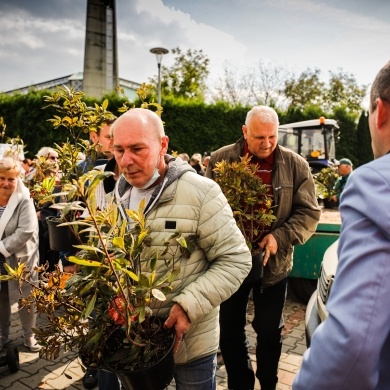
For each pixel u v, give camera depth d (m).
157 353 1.36
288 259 2.45
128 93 24.20
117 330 1.45
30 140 17.11
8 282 3.07
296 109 22.73
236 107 19.17
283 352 3.48
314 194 2.50
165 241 1.53
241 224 2.29
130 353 1.31
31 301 1.59
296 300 4.86
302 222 2.40
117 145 1.51
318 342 0.80
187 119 18.50
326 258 2.79
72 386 2.91
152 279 1.22
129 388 1.33
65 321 1.50
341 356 0.74
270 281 2.38
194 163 10.24
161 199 1.56
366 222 0.79
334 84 34.38
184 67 31.09
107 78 23.86
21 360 3.25
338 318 0.75
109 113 2.52
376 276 0.74
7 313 3.29
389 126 0.91
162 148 1.63
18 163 3.17
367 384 0.74
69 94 2.48
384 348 0.80
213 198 1.61
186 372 1.69
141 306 1.24
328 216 4.92
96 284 1.26
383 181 0.79
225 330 2.49
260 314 2.46
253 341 3.67
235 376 2.54
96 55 23.50
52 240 2.69
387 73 0.90
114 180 2.37
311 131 12.32
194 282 1.54
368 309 0.73
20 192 3.14
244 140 2.59
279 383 2.98
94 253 1.26
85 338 1.41
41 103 16.91
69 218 1.91
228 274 1.57
